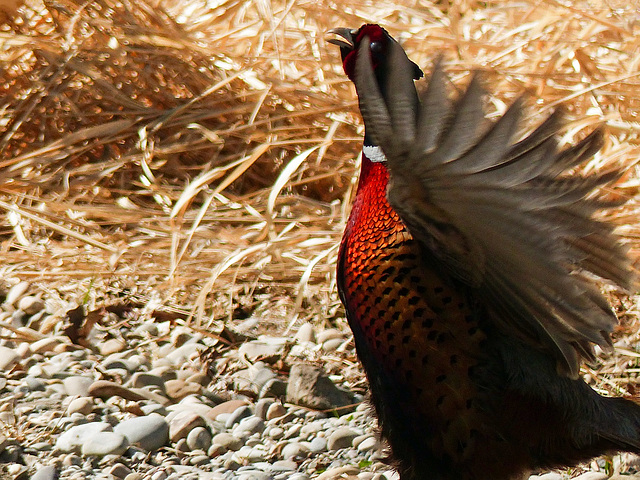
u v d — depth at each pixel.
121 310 7.77
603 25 9.18
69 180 8.79
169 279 7.59
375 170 4.51
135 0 9.57
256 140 9.16
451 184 3.69
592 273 4.11
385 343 4.43
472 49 9.56
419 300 4.32
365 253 4.45
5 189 8.58
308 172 9.06
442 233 3.96
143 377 6.71
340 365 7.00
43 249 8.39
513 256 3.87
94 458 5.78
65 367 6.94
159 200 8.70
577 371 4.28
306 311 7.76
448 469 4.53
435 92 3.55
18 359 6.95
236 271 7.74
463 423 4.39
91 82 9.41
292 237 7.88
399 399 4.50
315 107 9.27
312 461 5.84
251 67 9.20
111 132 8.91
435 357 4.34
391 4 10.35
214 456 5.95
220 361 7.07
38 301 7.81
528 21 10.05
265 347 7.21
